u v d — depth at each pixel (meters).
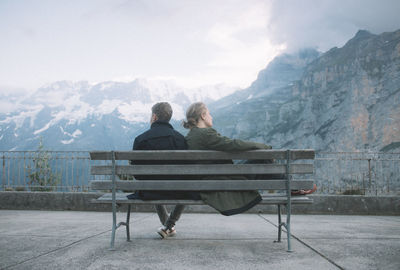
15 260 2.50
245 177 2.99
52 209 7.03
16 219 5.42
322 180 7.25
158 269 2.22
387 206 6.65
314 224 4.94
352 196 6.70
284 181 2.82
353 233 3.94
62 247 2.98
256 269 2.22
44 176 7.38
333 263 2.39
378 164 7.06
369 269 2.22
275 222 5.14
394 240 3.40
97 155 2.92
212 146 2.89
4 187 7.45
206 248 2.93
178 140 3.14
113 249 2.85
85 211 6.91
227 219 5.55
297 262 2.42
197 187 2.81
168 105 3.33
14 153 7.52
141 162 3.04
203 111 3.27
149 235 3.69
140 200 2.89
